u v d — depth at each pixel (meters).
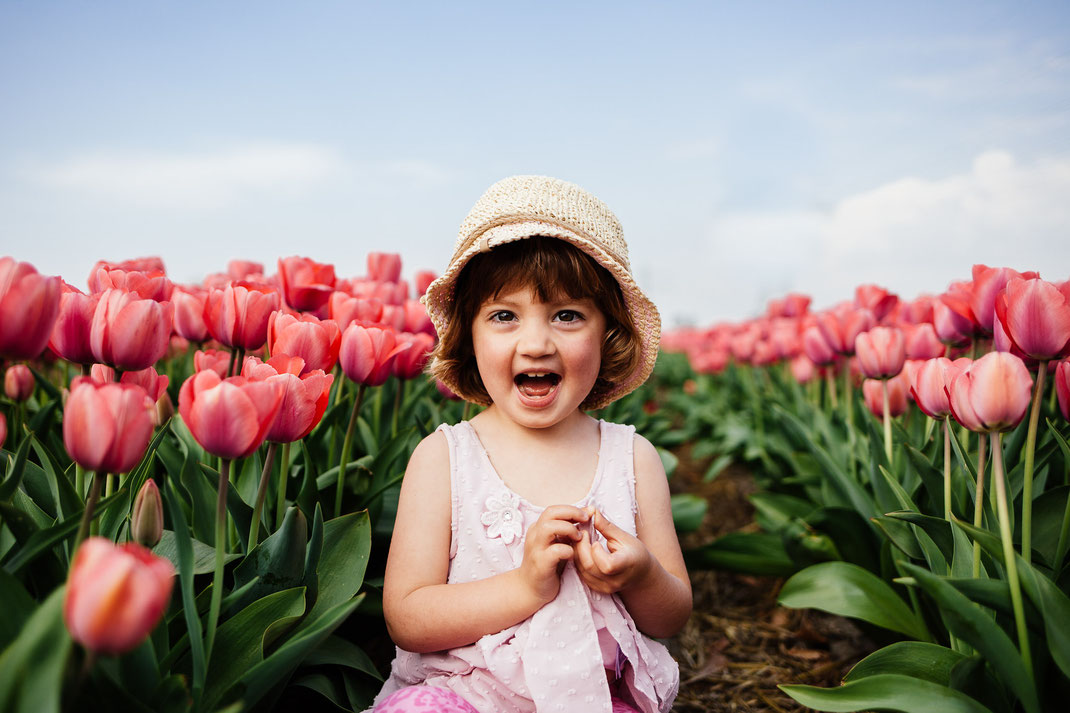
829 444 2.59
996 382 1.17
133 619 0.68
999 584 1.21
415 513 1.49
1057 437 1.50
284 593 1.19
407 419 2.37
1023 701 1.16
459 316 1.64
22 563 0.99
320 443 1.93
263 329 1.62
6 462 1.40
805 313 4.32
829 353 2.85
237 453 1.04
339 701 1.39
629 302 1.66
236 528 1.48
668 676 1.46
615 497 1.54
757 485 4.39
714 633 2.52
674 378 8.80
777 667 2.29
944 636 1.78
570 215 1.52
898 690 1.24
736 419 4.85
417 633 1.37
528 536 1.32
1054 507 1.53
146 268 2.20
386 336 1.65
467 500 1.49
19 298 0.95
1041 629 1.25
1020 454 1.84
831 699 1.25
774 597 2.81
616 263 1.53
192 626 1.04
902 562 1.17
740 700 2.09
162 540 1.36
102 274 1.72
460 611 1.34
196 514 1.51
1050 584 1.20
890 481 1.74
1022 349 1.34
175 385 2.37
